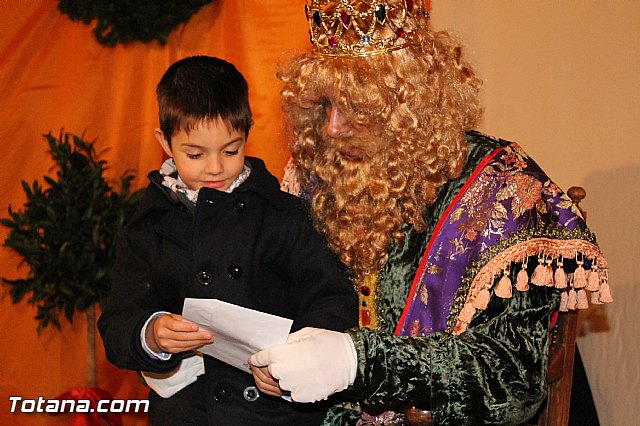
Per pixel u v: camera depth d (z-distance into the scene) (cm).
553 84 303
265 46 334
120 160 346
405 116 162
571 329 204
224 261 172
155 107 345
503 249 161
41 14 334
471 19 303
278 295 178
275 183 185
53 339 350
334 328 167
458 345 155
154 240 181
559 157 304
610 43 291
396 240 170
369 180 167
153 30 324
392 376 152
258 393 174
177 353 166
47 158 343
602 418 301
